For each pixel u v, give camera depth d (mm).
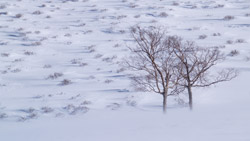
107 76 17906
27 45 25453
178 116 7273
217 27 27594
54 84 17109
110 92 15273
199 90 13992
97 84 16688
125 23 30531
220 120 6066
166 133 5441
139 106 13055
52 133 7074
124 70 18359
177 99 13523
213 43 22609
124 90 15398
